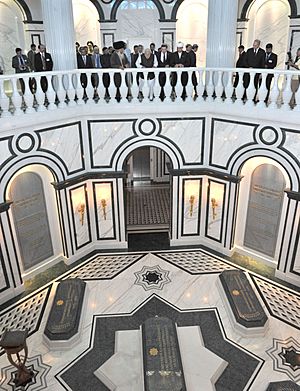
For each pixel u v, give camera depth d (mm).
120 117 9602
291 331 7980
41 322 8336
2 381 6969
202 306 8758
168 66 10047
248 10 13250
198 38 13961
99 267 10227
